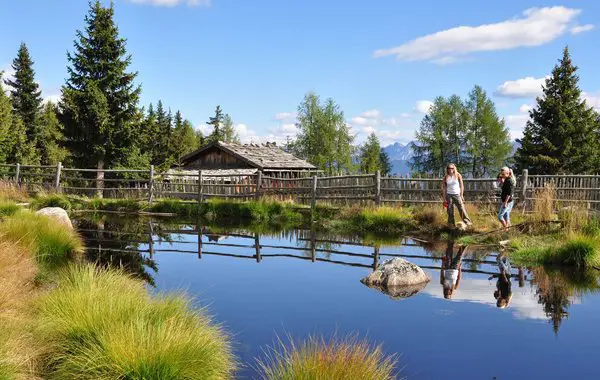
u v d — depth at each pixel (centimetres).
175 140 5434
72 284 577
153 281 769
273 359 456
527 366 446
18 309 493
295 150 6306
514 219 1267
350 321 571
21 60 3784
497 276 809
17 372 386
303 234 1326
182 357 405
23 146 3084
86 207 1811
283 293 700
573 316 591
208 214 1669
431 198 1508
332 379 369
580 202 1275
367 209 1484
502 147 6038
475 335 525
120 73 2492
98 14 2444
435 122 6394
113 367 392
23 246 803
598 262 870
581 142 3703
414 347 491
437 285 751
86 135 2405
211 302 651
